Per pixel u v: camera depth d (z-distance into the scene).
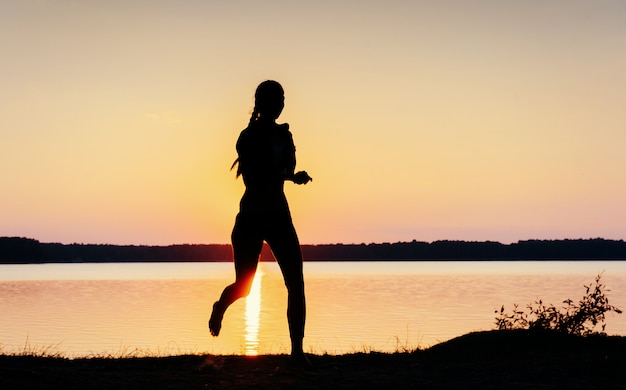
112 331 67.31
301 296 6.30
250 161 6.14
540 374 6.36
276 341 50.88
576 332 9.96
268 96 6.24
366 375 6.23
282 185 6.22
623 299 115.00
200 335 60.16
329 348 38.50
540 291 167.00
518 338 9.35
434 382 5.92
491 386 5.75
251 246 6.15
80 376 6.05
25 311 106.31
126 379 5.92
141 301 138.50
